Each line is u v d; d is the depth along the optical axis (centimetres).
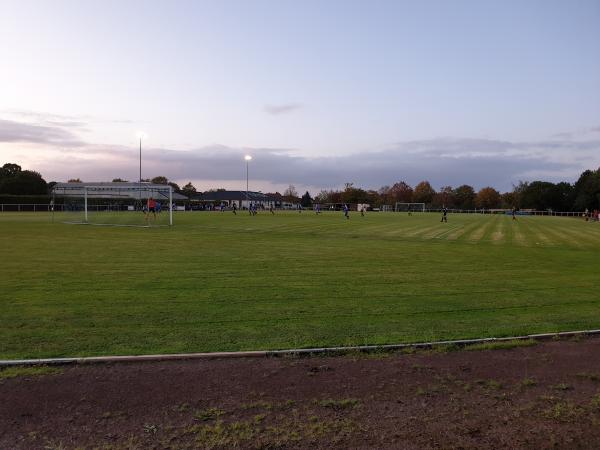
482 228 3147
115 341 610
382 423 392
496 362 543
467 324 713
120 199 4681
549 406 429
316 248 1734
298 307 808
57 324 686
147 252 1552
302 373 503
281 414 407
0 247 1658
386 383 478
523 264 1367
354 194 11994
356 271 1200
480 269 1259
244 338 629
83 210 4362
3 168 9569
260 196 13325
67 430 376
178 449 348
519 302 866
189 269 1204
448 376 499
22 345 590
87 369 509
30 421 391
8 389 454
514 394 455
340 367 522
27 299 845
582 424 395
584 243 2098
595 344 615
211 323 701
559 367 529
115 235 2230
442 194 12400
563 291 971
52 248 1641
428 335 649
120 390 454
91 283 1002
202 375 495
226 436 368
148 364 526
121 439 362
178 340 617
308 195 12888
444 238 2277
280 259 1412
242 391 455
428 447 354
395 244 1930
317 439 364
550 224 3944
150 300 847
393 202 12581
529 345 607
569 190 10362
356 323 712
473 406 427
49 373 496
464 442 362
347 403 430
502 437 371
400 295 917
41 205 6650
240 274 1135
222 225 3128
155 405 422
